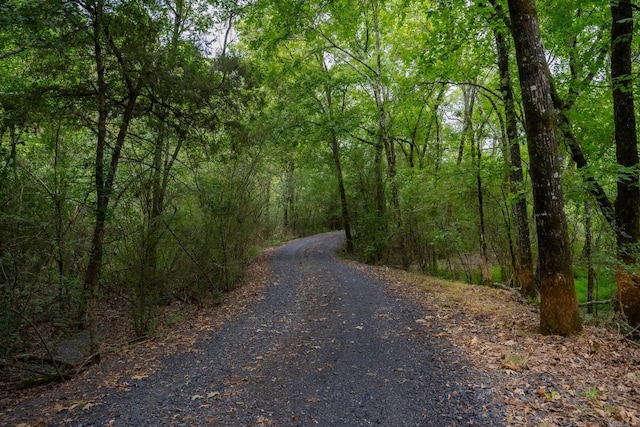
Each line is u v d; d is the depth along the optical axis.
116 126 8.46
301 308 9.80
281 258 20.67
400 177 15.39
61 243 7.27
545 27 9.17
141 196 8.57
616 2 6.55
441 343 6.39
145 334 8.41
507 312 8.11
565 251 6.24
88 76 7.60
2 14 5.39
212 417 4.39
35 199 7.23
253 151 13.25
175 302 11.95
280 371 5.71
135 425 4.29
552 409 4.00
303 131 19.78
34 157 7.90
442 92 17.80
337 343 6.84
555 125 6.23
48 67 6.97
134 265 8.39
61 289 7.50
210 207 11.90
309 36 16.06
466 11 9.30
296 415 4.34
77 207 7.95
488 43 10.36
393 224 17.67
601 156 9.09
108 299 10.97
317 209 36.28
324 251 23.75
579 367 5.03
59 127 7.26
